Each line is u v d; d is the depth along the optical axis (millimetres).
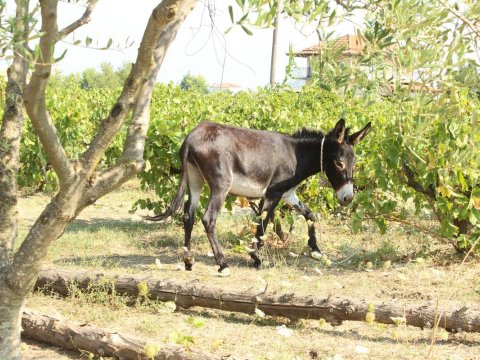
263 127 11984
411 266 8062
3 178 3590
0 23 2047
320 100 14570
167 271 7547
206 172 7312
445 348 5051
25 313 5090
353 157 7969
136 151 3000
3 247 3553
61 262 7684
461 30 2572
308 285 7012
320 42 2539
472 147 3033
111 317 5555
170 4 2385
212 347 4879
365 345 5082
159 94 16984
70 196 2975
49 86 16375
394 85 2580
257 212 9180
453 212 7906
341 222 10648
